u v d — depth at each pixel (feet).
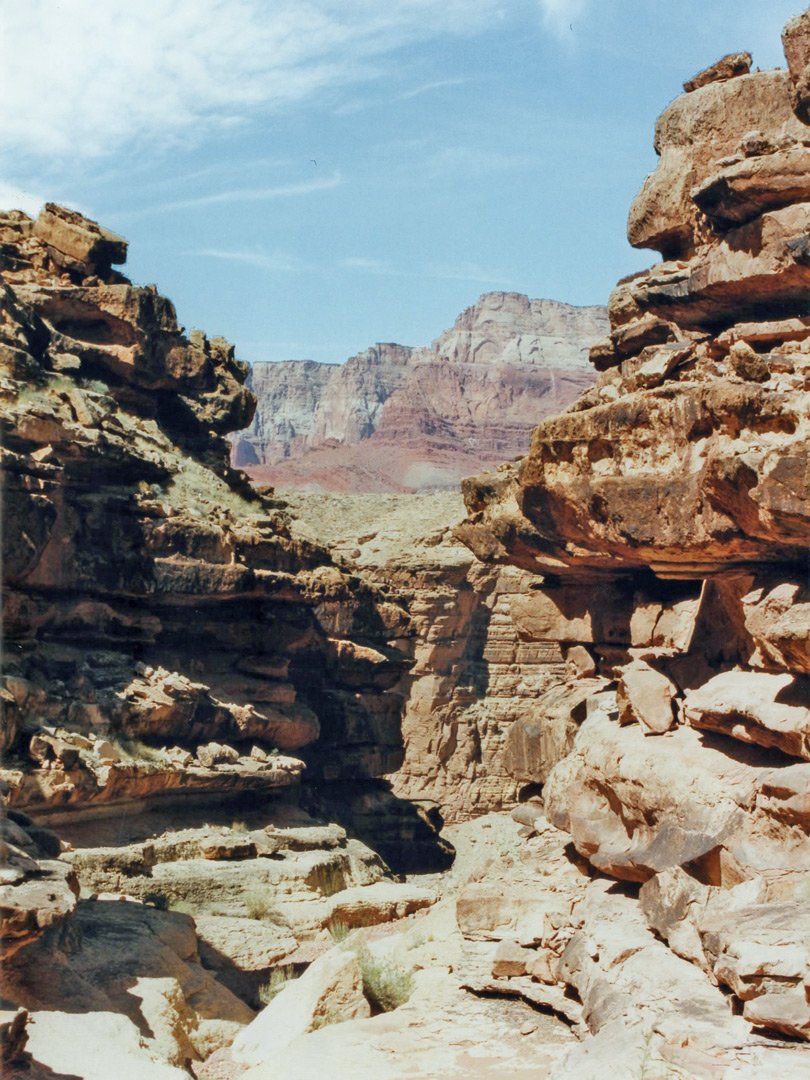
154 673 94.68
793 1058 32.45
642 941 44.47
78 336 115.85
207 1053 51.49
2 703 75.41
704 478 43.55
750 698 44.39
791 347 47.65
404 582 208.74
